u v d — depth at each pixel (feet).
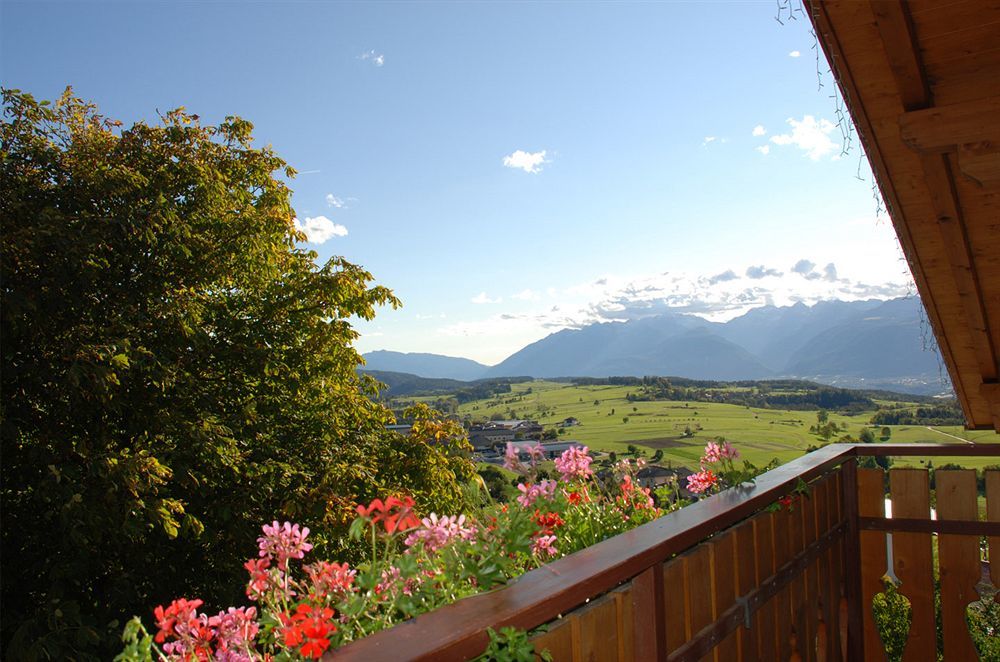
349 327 38.86
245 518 32.27
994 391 14.82
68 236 28.58
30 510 29.27
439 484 36.81
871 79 9.53
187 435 30.37
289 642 3.76
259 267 38.99
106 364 27.78
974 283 12.35
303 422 37.63
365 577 4.91
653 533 6.15
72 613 24.11
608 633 5.55
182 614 4.98
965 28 8.79
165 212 32.04
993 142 8.88
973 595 12.26
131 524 25.45
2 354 28.30
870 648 12.91
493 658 4.05
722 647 7.45
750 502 7.84
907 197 11.10
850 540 12.62
